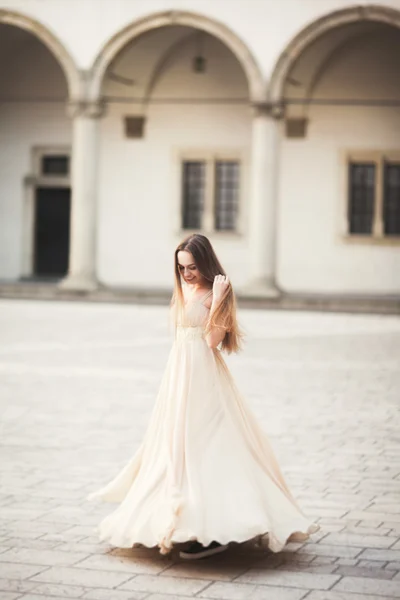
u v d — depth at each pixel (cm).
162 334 2244
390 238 3472
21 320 2522
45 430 1186
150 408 1341
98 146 3183
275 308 2983
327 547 736
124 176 3641
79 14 3148
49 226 3759
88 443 1116
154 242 3631
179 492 662
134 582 651
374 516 828
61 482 934
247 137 3553
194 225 3622
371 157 3484
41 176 3719
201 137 3581
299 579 661
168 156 3606
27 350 1933
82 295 3145
